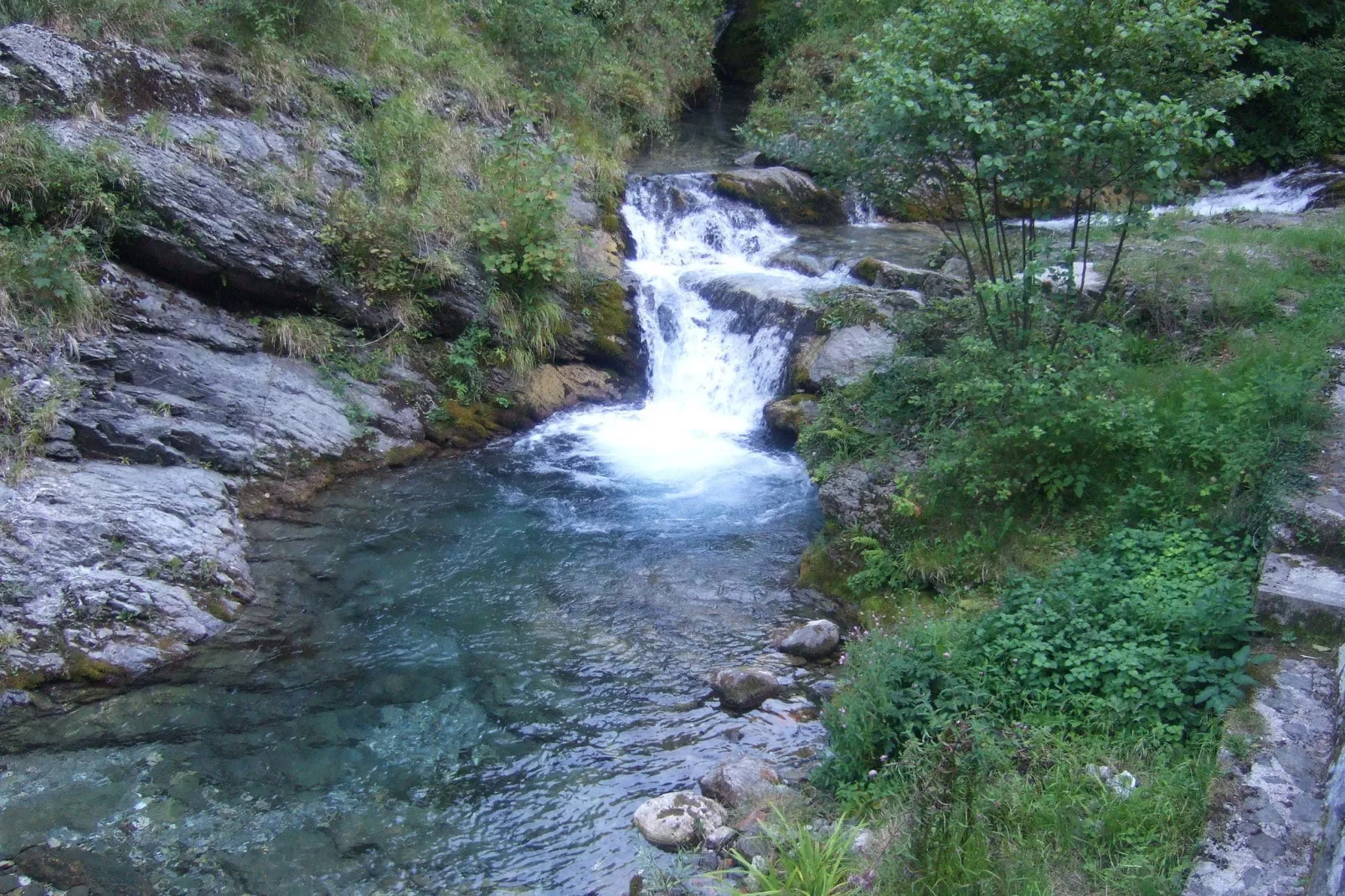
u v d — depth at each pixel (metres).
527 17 14.97
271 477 8.84
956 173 7.78
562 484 9.50
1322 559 5.48
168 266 9.30
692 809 5.29
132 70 9.82
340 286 10.12
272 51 11.16
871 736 5.23
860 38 8.11
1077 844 4.33
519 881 4.95
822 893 4.26
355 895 4.85
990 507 7.24
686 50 19.50
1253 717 4.58
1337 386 7.10
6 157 8.53
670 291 11.89
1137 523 6.60
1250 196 15.09
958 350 8.27
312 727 6.14
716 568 8.04
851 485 7.96
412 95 12.27
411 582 7.79
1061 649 5.51
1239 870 3.86
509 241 11.06
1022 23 7.02
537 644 7.04
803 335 10.57
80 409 8.04
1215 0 7.30
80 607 6.77
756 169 14.77
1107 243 10.60
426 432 10.09
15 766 5.71
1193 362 7.98
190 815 5.37
